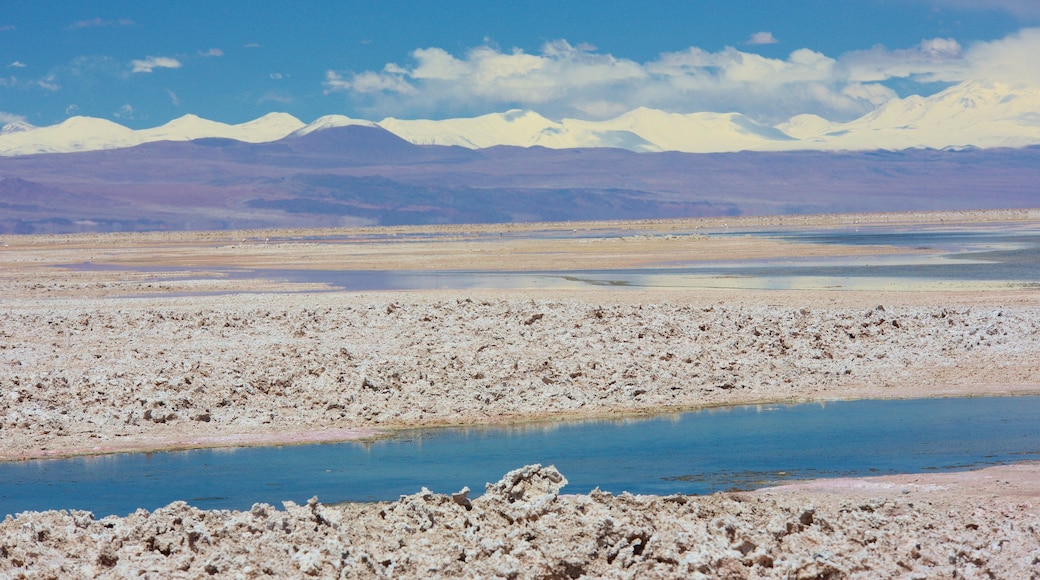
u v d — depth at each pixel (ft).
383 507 52.85
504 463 66.28
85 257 350.02
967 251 270.87
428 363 96.12
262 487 61.21
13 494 60.44
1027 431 72.38
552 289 170.81
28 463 68.49
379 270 243.81
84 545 47.39
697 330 111.65
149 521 49.39
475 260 274.77
